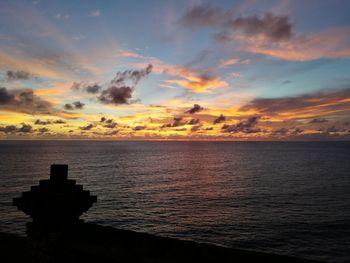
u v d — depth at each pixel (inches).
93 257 119.6
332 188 2598.4
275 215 1680.6
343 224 1487.5
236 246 1213.1
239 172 3917.3
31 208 131.3
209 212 1753.2
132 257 111.5
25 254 137.1
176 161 5757.9
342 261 1070.4
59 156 6609.3
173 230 1416.1
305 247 1195.9
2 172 3376.0
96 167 4338.1
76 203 134.1
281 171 4001.0
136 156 7219.5
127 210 1779.0
